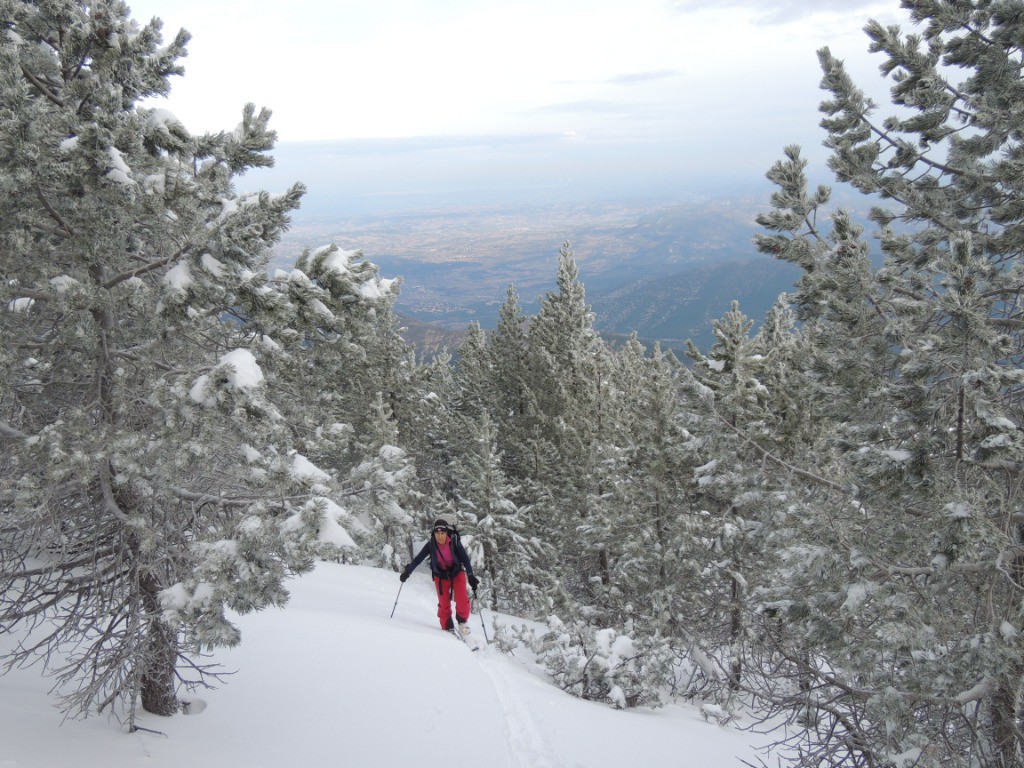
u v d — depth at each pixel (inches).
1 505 227.0
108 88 212.2
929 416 198.4
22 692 257.0
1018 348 230.8
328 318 247.4
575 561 887.1
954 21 267.0
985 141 271.1
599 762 274.8
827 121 317.1
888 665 201.8
